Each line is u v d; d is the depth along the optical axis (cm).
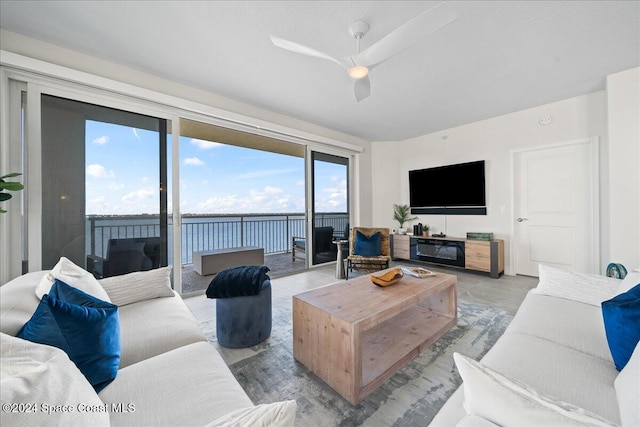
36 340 86
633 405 65
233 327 187
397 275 204
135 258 266
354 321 136
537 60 245
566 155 345
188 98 295
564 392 87
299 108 361
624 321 97
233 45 223
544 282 176
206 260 393
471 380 60
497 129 397
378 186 531
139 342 125
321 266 453
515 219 387
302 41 215
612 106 269
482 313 243
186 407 83
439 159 467
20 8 181
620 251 262
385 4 176
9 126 210
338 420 124
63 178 231
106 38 214
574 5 178
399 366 159
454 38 212
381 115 389
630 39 214
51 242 226
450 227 454
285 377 155
